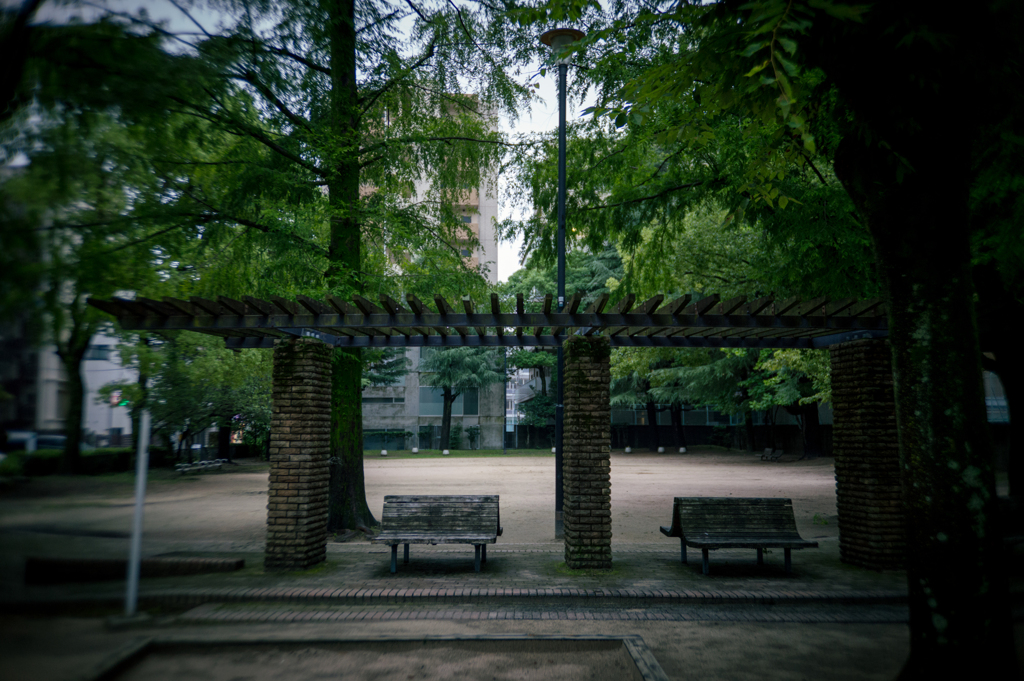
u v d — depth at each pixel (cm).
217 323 785
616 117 573
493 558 914
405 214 1296
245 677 482
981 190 671
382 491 1961
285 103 1120
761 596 698
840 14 387
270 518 831
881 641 575
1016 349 1117
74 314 589
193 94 784
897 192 450
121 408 1362
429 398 5012
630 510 1538
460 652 545
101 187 765
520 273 4088
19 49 480
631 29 846
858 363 873
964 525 416
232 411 2708
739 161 985
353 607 675
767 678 482
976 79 435
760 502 860
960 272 437
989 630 409
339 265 1108
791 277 1080
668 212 1258
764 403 3030
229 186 1083
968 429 421
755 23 427
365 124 1231
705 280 1720
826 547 1012
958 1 430
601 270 4041
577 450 848
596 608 680
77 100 516
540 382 5725
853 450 878
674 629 609
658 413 5141
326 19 999
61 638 525
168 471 2788
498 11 1187
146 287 943
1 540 511
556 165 1308
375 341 962
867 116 464
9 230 469
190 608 668
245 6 892
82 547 628
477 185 1341
